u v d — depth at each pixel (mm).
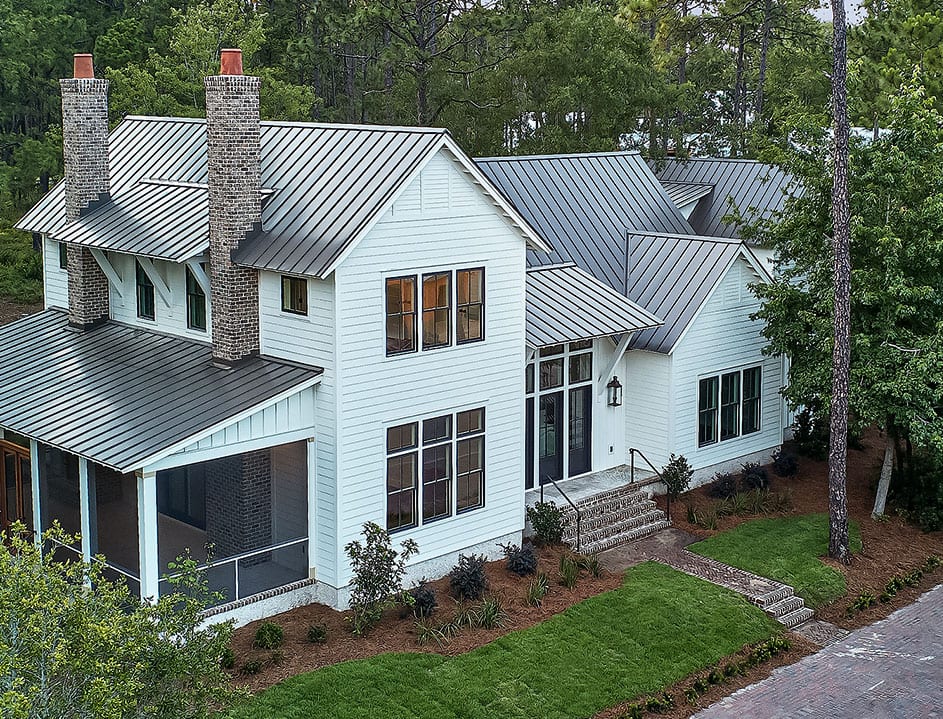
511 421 25469
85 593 13805
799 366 28859
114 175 29469
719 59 65812
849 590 25047
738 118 61156
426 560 24078
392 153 23219
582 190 33531
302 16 60938
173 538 25531
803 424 33562
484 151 52156
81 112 27469
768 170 39594
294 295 22750
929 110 28172
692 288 29906
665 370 29328
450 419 24219
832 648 22484
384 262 22391
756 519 28688
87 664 12602
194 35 50531
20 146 56781
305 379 22094
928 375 25688
